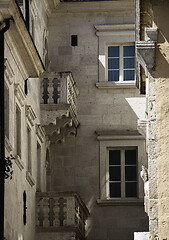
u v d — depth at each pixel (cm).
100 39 4088
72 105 3822
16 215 3009
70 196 3522
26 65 3156
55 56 4091
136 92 4034
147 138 1859
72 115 3819
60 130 3947
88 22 4112
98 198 3956
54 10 4094
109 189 3972
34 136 3522
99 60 4075
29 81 3375
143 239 1942
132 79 4066
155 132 1819
